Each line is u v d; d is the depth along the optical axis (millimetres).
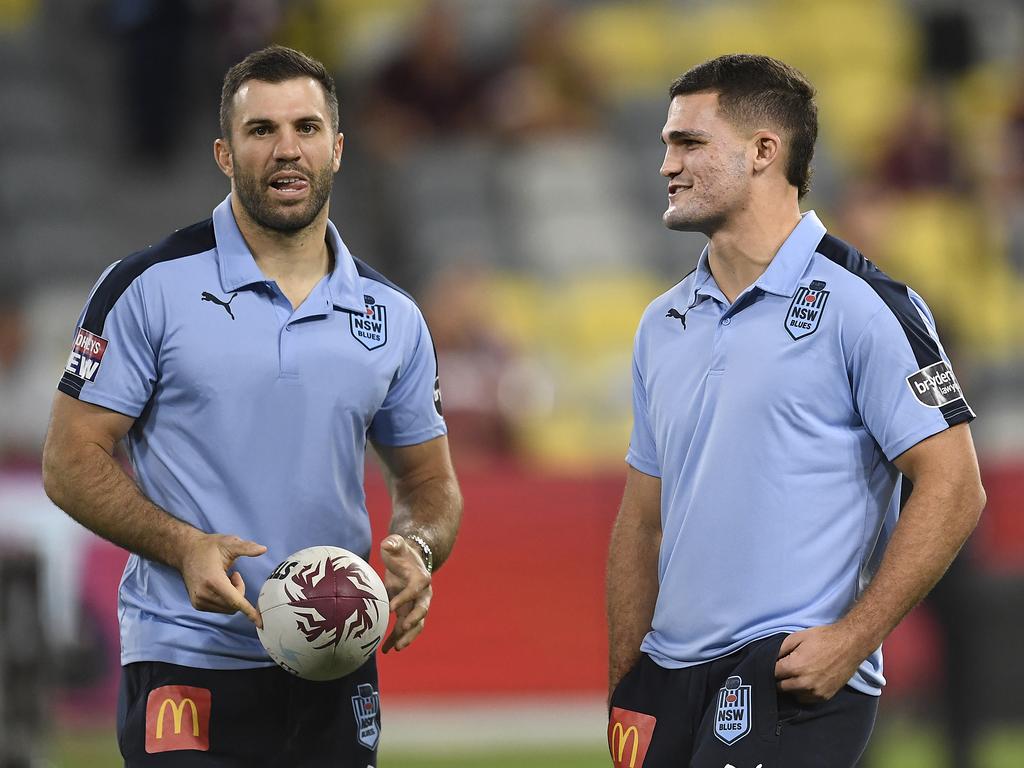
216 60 49375
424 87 56000
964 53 57906
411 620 14641
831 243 14609
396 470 16297
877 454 14469
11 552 23938
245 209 14852
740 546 14250
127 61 50938
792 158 14695
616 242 54438
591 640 36188
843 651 13648
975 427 34156
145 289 14797
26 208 50375
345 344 15062
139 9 49969
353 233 52969
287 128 14578
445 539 15719
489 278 52250
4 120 53000
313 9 50406
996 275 53594
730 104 14570
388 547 14594
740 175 14539
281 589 14188
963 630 25766
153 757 14664
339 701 15195
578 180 55969
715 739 14094
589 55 61781
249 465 14789
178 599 14891
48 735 24203
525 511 36250
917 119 54969
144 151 51969
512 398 41125
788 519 14164
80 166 52375
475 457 39156
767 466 14180
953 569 25578
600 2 64812
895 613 13742
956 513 13891
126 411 14797
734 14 64625
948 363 14305
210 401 14727
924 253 52844
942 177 54844
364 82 57125
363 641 14258
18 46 55625
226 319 14789
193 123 52719
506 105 56812
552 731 33500
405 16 59656
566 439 44219
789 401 14180
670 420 14820
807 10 64562
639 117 59781
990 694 34469
